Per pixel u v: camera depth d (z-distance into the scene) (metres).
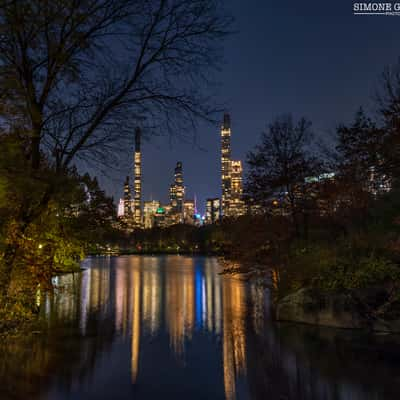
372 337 15.22
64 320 20.52
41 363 12.66
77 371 11.97
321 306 17.78
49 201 13.14
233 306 25.66
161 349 14.70
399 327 15.82
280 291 22.36
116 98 12.06
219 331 17.84
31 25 10.77
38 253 14.63
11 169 10.50
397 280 16.55
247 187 24.62
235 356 13.69
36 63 11.66
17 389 10.32
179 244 194.62
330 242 23.34
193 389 10.52
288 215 24.66
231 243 25.70
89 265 83.75
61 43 11.17
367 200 23.33
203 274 56.06
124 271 63.44
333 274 18.11
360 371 11.40
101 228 29.86
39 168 12.53
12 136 11.06
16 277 13.34
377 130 20.05
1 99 10.56
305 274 19.98
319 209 24.03
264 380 11.10
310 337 15.58
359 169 22.27
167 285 39.91
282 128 29.06
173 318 21.33
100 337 16.61
